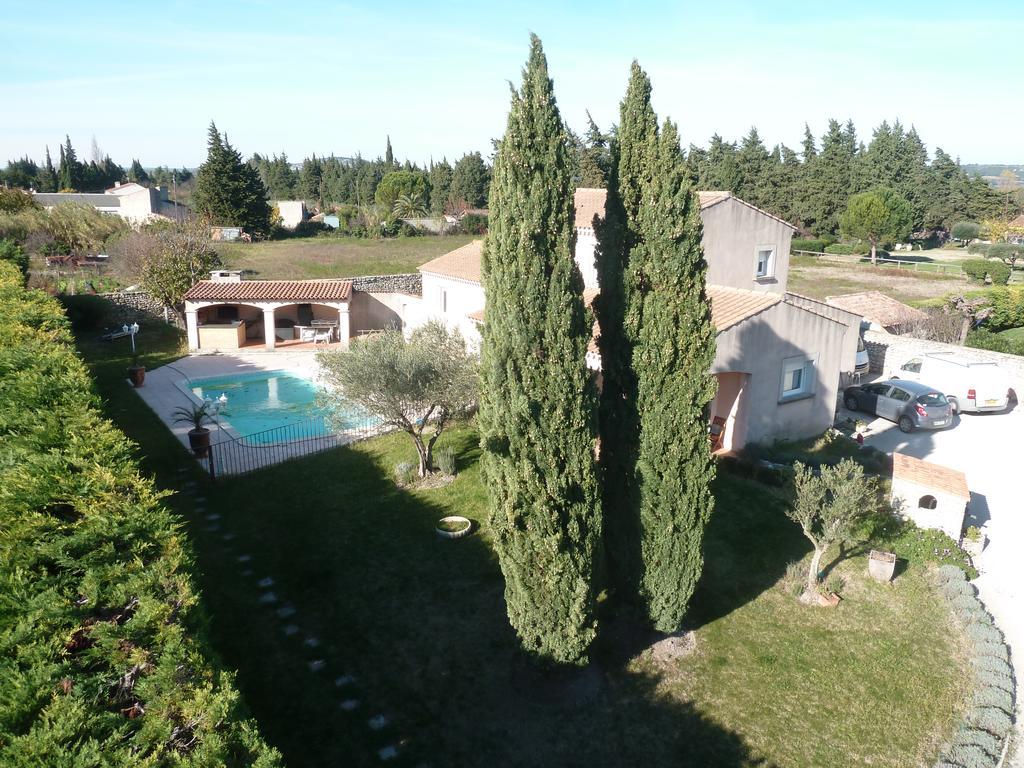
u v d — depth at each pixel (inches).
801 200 3063.5
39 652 236.7
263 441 869.2
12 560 285.7
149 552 313.0
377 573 560.1
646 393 438.3
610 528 473.1
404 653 465.7
